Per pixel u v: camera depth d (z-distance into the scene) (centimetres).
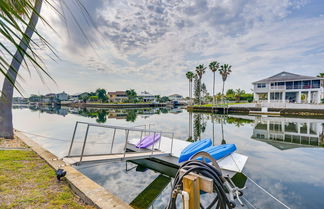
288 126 1531
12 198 244
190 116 2488
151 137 736
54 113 2884
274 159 659
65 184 296
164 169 557
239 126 1538
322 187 437
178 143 698
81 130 1231
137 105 5334
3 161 392
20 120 1822
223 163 488
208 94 6072
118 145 785
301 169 557
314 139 1035
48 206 230
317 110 2173
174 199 128
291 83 2639
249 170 548
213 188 129
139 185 439
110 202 237
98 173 505
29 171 342
